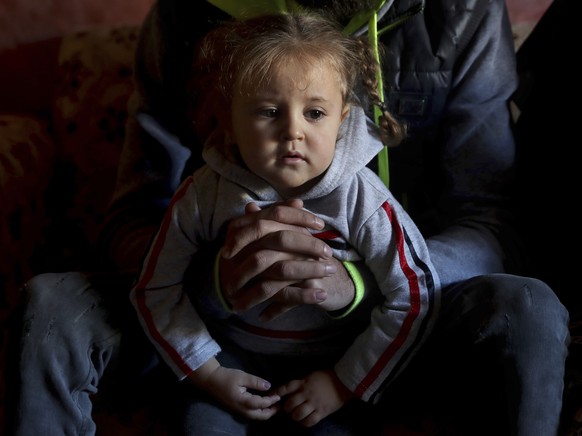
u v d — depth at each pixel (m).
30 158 1.29
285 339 0.91
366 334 0.88
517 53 1.19
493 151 1.05
